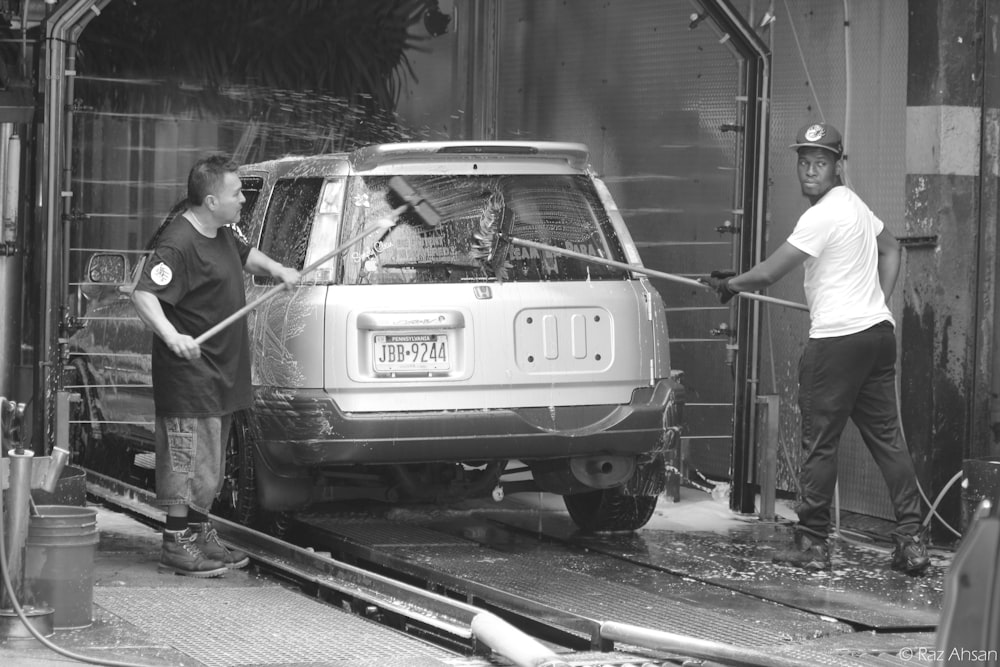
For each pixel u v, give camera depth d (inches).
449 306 350.9
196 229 331.0
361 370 346.9
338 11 693.3
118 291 469.4
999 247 398.6
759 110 448.8
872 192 444.8
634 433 362.0
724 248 504.1
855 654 277.7
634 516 396.2
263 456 361.1
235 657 256.1
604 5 567.8
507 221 360.8
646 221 545.3
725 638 288.8
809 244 358.3
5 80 409.7
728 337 451.8
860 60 449.1
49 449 399.5
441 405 349.7
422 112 677.3
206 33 708.7
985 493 356.5
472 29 645.9
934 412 399.2
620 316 363.3
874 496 444.5
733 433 448.8
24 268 459.8
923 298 401.7
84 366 494.6
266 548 348.8
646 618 303.3
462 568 346.6
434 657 259.0
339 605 320.8
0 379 460.8
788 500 472.1
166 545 334.0
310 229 359.6
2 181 458.9
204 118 714.8
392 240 354.3
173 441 331.3
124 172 708.7
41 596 264.7
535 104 615.2
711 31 508.1
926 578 354.3
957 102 397.4
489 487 385.4
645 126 546.6
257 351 359.9
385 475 383.9
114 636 262.8
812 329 366.0
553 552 375.9
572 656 268.2
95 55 705.6
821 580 348.8
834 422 362.9
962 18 395.9
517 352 354.3
